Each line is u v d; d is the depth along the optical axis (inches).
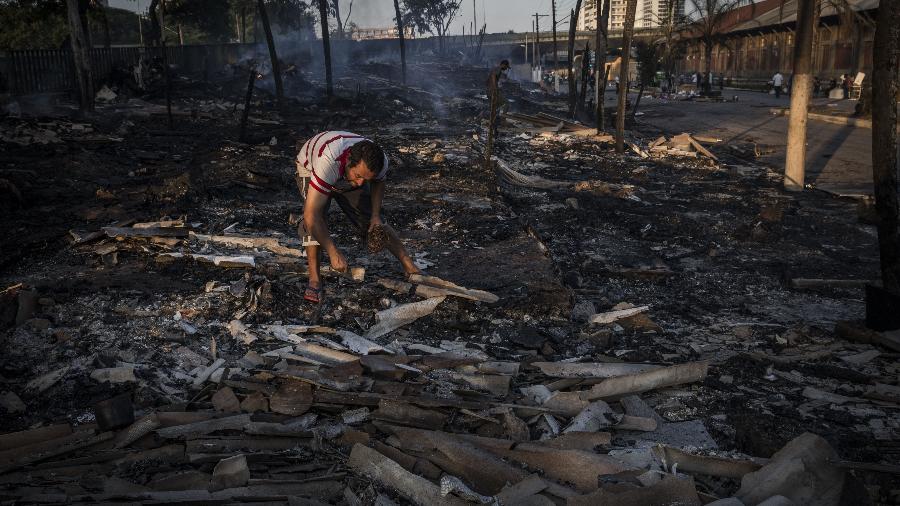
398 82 1574.8
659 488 108.3
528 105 1173.1
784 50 2210.9
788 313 227.1
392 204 367.9
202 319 198.7
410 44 2925.7
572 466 120.8
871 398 159.3
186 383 162.1
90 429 136.9
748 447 137.0
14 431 140.6
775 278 266.5
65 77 968.3
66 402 152.0
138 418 142.2
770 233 328.5
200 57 1590.8
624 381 158.7
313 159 178.4
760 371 174.7
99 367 167.3
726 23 2812.5
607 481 112.9
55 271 240.2
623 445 136.6
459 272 248.8
